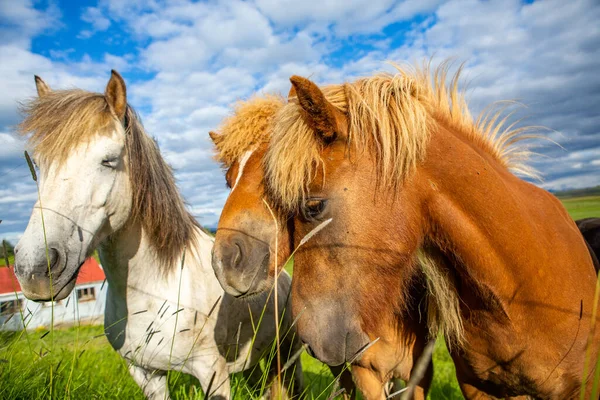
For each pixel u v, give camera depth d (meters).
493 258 1.53
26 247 1.87
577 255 1.71
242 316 2.73
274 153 1.57
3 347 1.96
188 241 2.66
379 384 2.16
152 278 2.50
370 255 1.51
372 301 1.56
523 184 1.87
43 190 2.03
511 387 1.74
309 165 1.51
